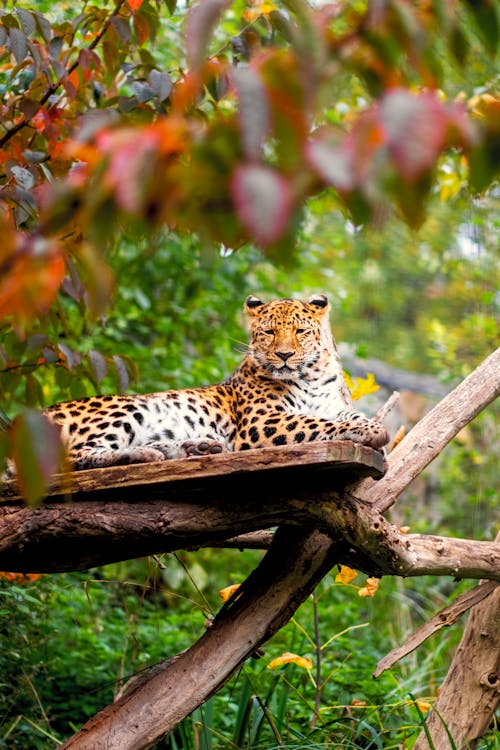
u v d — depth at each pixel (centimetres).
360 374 2455
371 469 711
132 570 1639
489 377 946
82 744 768
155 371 1688
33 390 1005
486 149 278
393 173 265
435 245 2436
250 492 763
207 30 307
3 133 1071
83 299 841
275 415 994
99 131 303
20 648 1108
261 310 1080
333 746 1012
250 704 1066
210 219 286
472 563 877
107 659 1301
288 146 276
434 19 315
